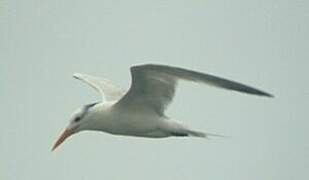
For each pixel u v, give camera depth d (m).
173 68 12.61
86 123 14.20
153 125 13.87
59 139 14.37
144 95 13.53
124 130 14.02
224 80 12.33
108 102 14.15
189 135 13.96
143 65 12.82
